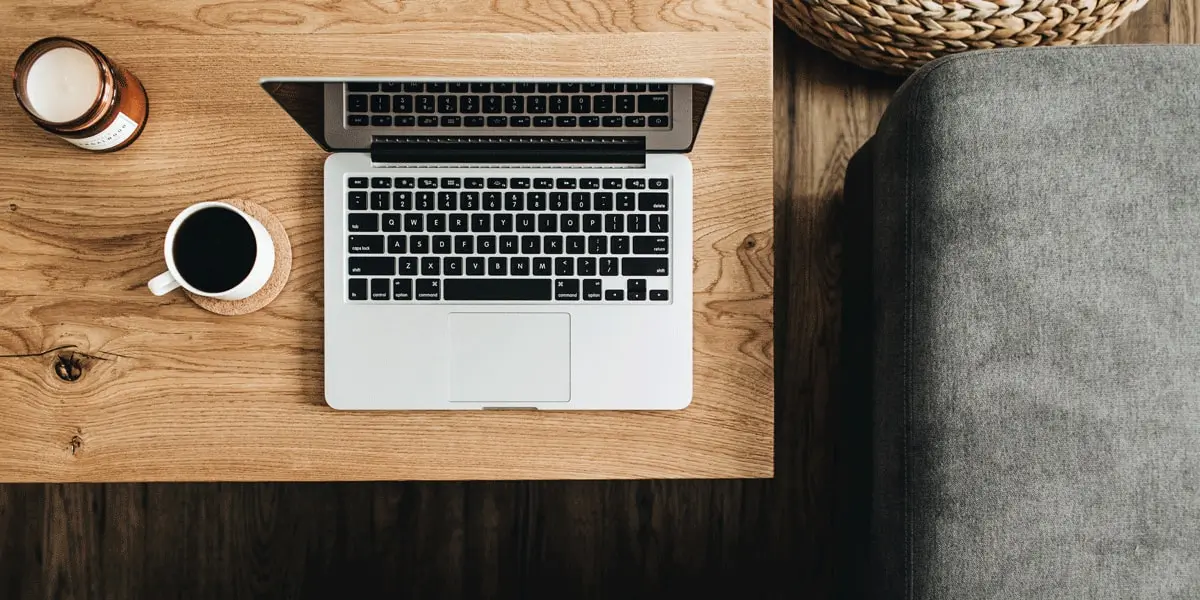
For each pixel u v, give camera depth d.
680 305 0.69
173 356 0.70
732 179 0.71
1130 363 0.67
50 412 0.70
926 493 0.69
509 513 1.21
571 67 0.71
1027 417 0.68
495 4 0.71
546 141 0.68
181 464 0.70
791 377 1.19
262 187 0.71
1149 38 1.21
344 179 0.68
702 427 0.70
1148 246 0.67
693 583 1.20
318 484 1.21
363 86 0.68
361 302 0.69
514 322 0.69
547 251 0.69
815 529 1.19
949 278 0.68
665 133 0.68
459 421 0.70
